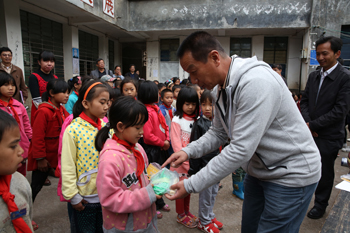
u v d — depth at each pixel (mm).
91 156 1533
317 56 2279
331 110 2209
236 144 1125
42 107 2238
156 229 1360
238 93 1171
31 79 3377
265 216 1312
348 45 7566
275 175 1226
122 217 1191
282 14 7648
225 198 2795
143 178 1334
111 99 2438
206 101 2100
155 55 9562
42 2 5547
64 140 1507
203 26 8078
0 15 4855
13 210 915
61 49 6891
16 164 892
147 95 2369
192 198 2785
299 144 1187
